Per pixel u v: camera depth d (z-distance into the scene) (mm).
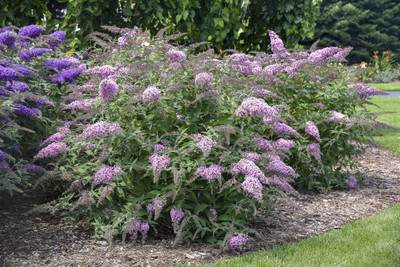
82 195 3000
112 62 3666
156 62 3240
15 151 3492
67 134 3252
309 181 4246
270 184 3041
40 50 3826
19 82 3393
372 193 4305
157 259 2721
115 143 2900
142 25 6414
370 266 2650
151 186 3078
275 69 3836
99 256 2746
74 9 5738
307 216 3627
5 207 3525
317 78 4254
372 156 5797
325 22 27859
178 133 2914
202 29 6457
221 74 3564
